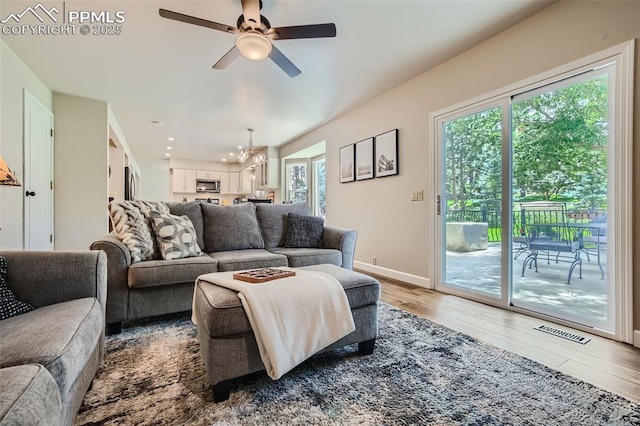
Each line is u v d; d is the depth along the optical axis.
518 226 2.49
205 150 7.30
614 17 1.88
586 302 2.09
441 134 3.10
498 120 2.61
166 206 2.67
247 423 1.14
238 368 1.30
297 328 1.37
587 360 1.64
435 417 1.18
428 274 3.20
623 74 1.84
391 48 2.72
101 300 1.44
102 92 3.65
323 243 3.07
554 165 2.26
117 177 5.57
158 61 2.89
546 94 2.29
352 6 2.15
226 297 1.33
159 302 2.07
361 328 1.66
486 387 1.38
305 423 1.14
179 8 2.15
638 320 1.81
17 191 2.80
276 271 1.72
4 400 0.61
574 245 2.15
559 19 2.14
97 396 1.28
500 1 2.12
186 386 1.37
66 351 0.90
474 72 2.72
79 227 3.77
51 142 3.55
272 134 5.73
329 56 2.85
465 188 2.91
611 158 1.94
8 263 1.27
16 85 2.77
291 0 2.07
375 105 3.93
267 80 3.35
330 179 4.92
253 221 3.03
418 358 1.66
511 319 2.28
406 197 3.49
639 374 1.50
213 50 2.69
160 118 4.71
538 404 1.26
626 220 1.85
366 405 1.25
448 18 2.30
